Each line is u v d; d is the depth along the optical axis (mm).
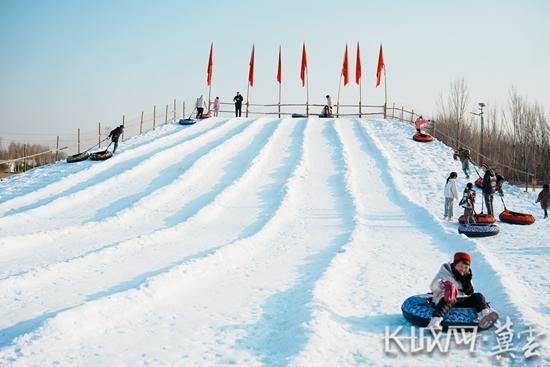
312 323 8234
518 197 24891
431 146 32500
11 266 12594
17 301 9875
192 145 32281
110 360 7270
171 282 10797
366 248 14508
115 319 8875
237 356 7422
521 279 11367
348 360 7211
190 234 16516
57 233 16062
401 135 35062
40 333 7961
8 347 7570
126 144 33656
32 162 43125
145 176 25844
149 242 14992
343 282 11188
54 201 20922
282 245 15133
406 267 12461
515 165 48719
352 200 20906
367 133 35406
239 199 22000
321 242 15352
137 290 10000
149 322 8859
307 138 33812
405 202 20906
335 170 26484
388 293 10406
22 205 21562
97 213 19922
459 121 50594
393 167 26969
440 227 16641
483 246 14016
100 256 13156
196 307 9672
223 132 36469
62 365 7078
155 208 20703
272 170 26938
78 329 8273
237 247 14023
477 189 24781
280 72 49469
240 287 10992
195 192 23250
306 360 6980
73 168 28094
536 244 15320
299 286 10953
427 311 8305
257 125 38719
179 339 8086
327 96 46281
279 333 8344
